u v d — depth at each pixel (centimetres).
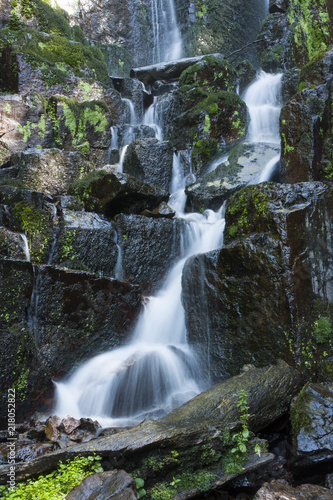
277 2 1412
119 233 702
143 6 1795
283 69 1316
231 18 1742
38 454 401
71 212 679
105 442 367
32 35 1076
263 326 534
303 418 415
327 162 633
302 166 654
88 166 852
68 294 566
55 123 979
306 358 514
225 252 573
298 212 546
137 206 787
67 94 1066
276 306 525
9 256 578
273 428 467
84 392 535
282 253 527
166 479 366
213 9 1695
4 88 1043
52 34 1139
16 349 502
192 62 1387
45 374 534
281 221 538
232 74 1245
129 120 1213
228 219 632
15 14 1112
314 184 581
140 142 929
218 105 1073
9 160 852
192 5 1719
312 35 1187
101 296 595
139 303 641
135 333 639
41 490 334
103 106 1057
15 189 668
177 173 1003
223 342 569
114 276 690
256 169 872
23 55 1019
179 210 902
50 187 807
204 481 367
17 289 517
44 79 1034
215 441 385
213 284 585
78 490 319
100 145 1043
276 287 526
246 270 552
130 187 754
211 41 1673
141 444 349
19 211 637
